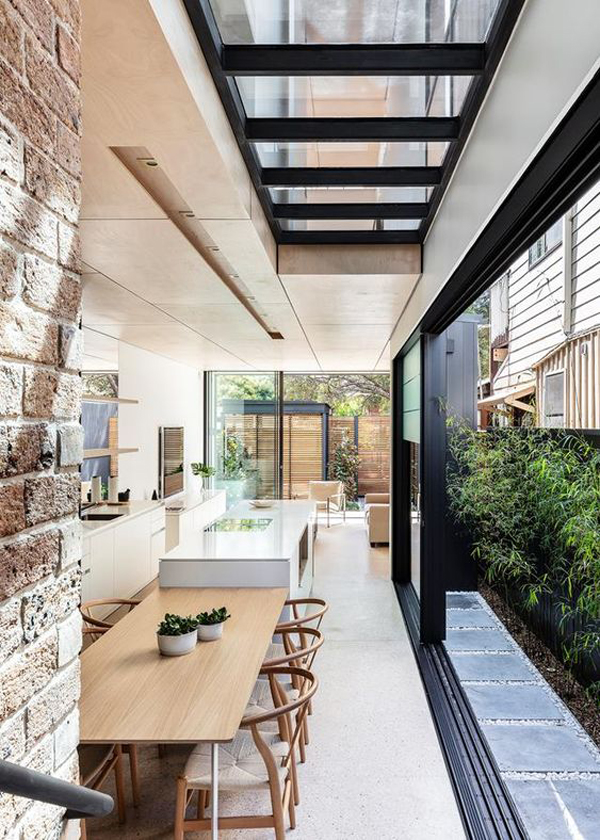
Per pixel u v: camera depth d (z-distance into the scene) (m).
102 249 2.97
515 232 1.80
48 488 0.86
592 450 3.49
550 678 3.85
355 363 8.64
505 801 2.48
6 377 0.75
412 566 6.15
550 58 1.24
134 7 1.20
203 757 2.28
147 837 2.39
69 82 0.93
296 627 3.04
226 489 10.28
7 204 0.75
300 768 2.86
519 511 4.50
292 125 2.12
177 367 8.61
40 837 0.80
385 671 4.02
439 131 2.11
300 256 3.46
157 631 2.60
